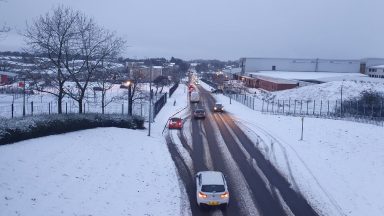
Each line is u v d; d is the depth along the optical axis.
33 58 33.16
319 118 49.75
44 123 26.78
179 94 88.00
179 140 35.41
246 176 25.14
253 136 37.84
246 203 20.52
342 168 27.17
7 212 15.34
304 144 34.44
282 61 131.88
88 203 18.23
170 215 18.47
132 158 26.95
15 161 20.06
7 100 57.44
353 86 68.44
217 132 39.69
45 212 16.27
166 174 24.81
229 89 95.19
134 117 38.38
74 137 28.05
